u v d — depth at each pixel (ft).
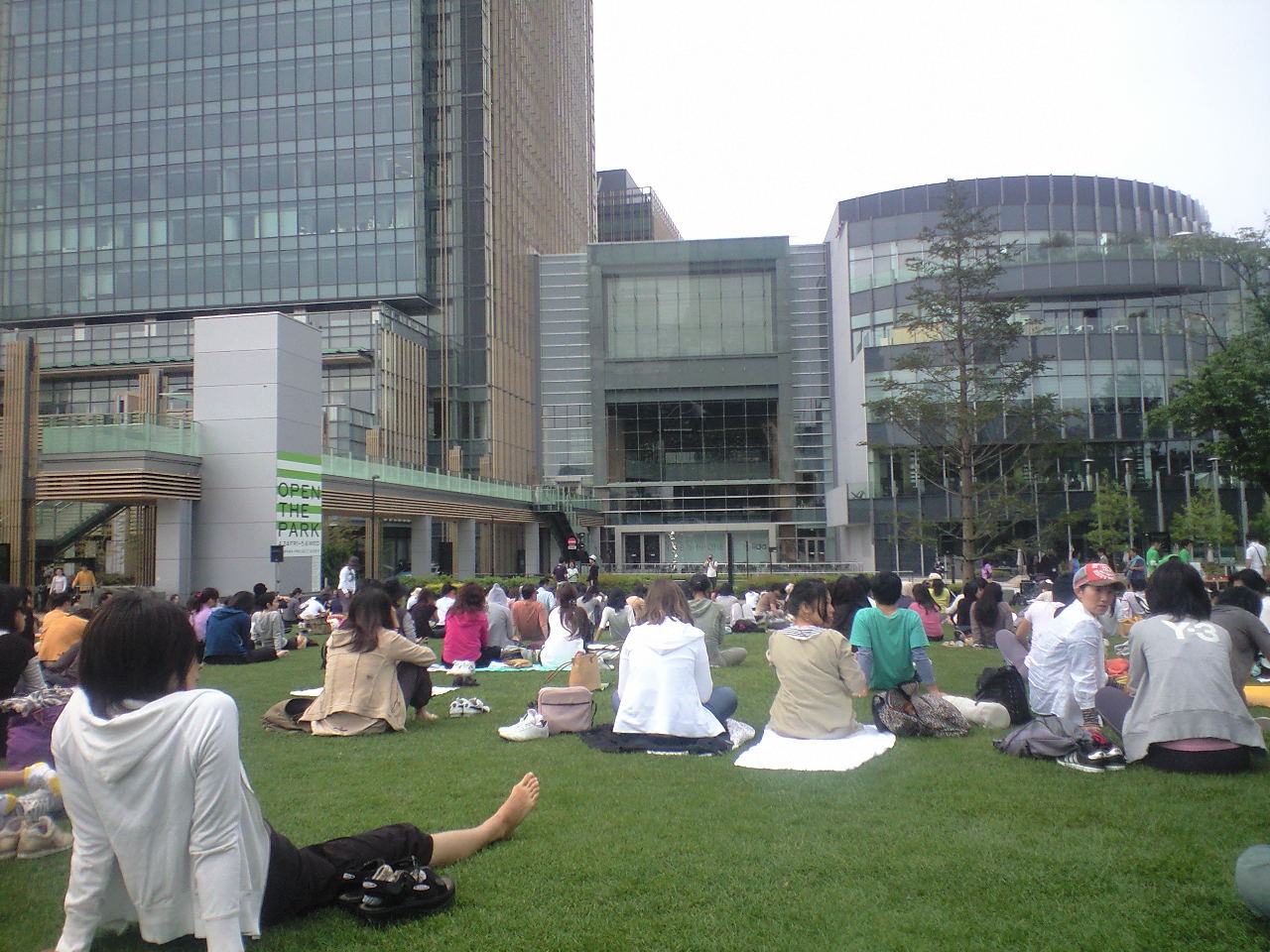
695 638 26.02
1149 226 185.57
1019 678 28.96
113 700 12.04
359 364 186.29
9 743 22.50
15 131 210.18
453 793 21.18
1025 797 19.94
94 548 109.19
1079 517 83.97
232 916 11.69
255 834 12.58
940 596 88.63
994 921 13.76
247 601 53.72
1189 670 21.70
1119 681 31.63
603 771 23.03
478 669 44.55
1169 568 22.75
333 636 29.68
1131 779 21.11
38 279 207.21
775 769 22.88
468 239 209.36
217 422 90.43
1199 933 13.28
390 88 203.82
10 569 77.36
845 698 25.48
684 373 222.69
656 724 25.43
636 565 209.15
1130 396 155.02
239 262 203.72
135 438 82.43
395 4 204.54
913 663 28.14
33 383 79.87
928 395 84.94
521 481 222.07
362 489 110.42
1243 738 21.30
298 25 205.57
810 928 13.64
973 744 25.61
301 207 203.82
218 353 90.79
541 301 235.20
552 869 16.10
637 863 16.34
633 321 225.35
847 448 195.42
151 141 207.10
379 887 13.98
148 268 204.85
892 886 15.19
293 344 92.58
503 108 224.53
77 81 209.36
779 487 218.38
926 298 83.10
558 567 121.29
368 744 26.89
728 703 27.71
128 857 11.80
